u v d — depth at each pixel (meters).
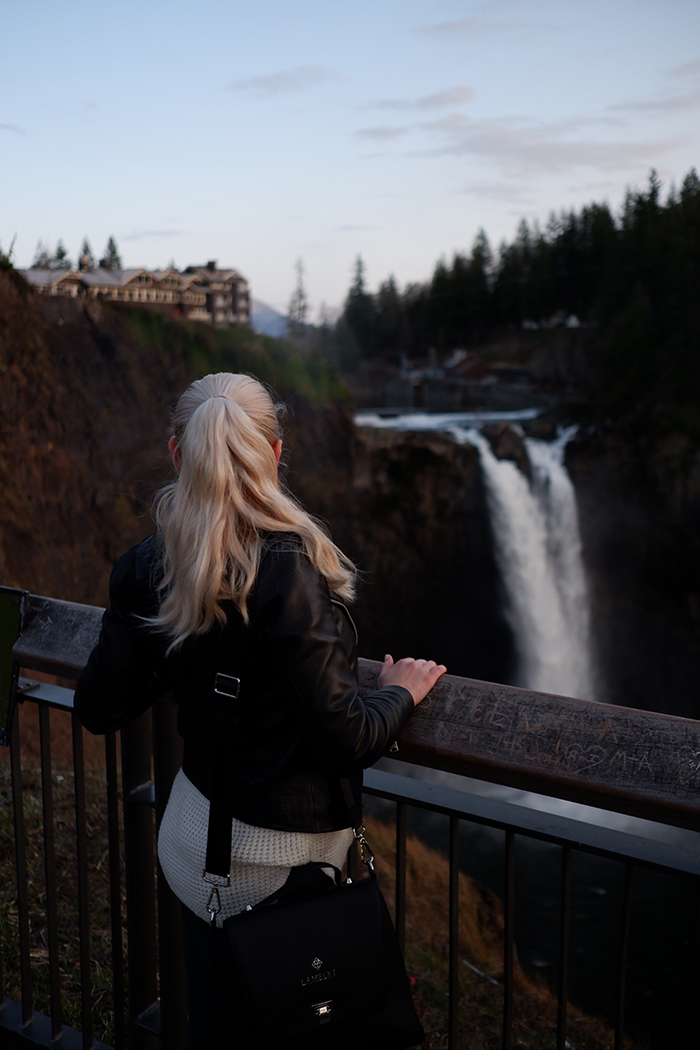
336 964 1.10
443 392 60.53
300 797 1.12
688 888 11.75
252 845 1.14
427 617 30.06
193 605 1.09
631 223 60.03
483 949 5.30
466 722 1.22
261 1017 1.06
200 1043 1.28
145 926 1.79
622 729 1.11
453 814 1.31
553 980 8.04
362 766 1.10
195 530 1.09
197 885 1.21
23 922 1.99
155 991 1.83
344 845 1.24
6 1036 2.04
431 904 5.86
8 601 1.82
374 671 1.32
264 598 1.08
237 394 1.19
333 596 1.15
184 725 1.21
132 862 1.75
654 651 33.19
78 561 12.93
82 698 1.28
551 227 82.50
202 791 1.19
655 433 35.09
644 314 44.75
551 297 80.44
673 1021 7.16
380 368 71.38
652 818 1.06
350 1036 1.11
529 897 11.84
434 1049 3.69
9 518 11.36
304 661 1.05
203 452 1.10
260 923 1.09
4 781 4.36
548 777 1.13
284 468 1.29
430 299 82.75
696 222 50.25
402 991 1.15
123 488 14.70
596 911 11.09
